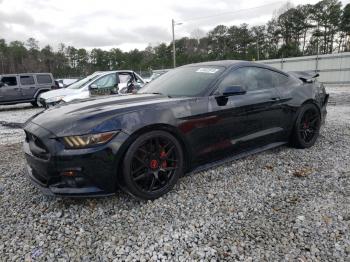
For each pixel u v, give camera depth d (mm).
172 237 2301
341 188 3037
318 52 60438
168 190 2977
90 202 2885
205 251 2127
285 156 4055
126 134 2621
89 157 2502
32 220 2611
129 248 2186
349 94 13461
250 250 2121
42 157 2635
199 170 3254
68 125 2576
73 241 2299
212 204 2797
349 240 2188
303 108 4246
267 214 2594
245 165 3748
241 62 3822
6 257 2119
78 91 8789
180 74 3930
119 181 2744
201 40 73625
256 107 3648
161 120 2816
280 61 23734
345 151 4211
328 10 61312
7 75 13195
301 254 2061
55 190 2588
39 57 73750
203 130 3168
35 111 11938
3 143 5738
